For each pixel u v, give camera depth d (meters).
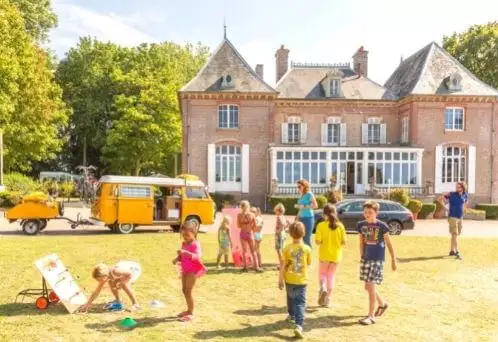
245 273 11.81
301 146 35.56
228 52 36.94
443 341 7.27
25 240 16.16
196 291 9.92
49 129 39.25
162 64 53.75
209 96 34.94
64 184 44.94
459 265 13.25
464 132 36.34
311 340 7.16
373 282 8.02
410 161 35.81
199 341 6.95
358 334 7.49
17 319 7.73
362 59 40.84
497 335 7.57
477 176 36.53
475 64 47.62
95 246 15.09
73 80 53.47
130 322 7.57
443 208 32.12
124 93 50.38
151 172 57.84
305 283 7.46
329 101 37.72
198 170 35.22
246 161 35.34
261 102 35.44
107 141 45.91
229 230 12.70
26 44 34.91
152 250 14.59
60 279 8.45
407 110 37.09
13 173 40.03
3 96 30.83
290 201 32.69
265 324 7.84
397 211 21.55
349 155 35.81
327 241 8.97
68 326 7.45
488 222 29.98
